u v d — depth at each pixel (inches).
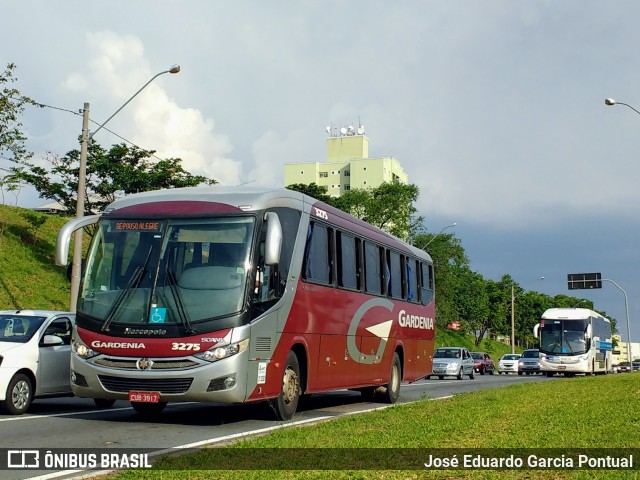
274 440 387.9
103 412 579.5
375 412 555.5
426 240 3120.1
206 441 409.4
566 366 1777.8
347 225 636.7
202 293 463.8
